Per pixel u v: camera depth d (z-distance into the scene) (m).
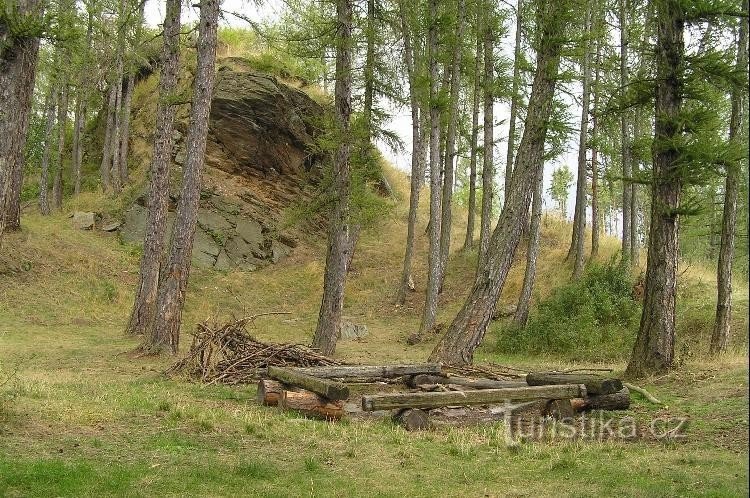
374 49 19.95
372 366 10.73
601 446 7.64
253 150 31.88
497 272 13.26
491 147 24.30
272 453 6.92
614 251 26.34
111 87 32.66
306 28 16.89
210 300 25.62
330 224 16.94
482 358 18.00
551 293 23.14
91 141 37.19
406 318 25.81
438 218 22.17
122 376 12.44
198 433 7.57
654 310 12.66
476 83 25.28
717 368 12.41
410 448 7.37
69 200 31.52
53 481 5.43
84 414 8.05
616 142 24.47
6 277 22.58
